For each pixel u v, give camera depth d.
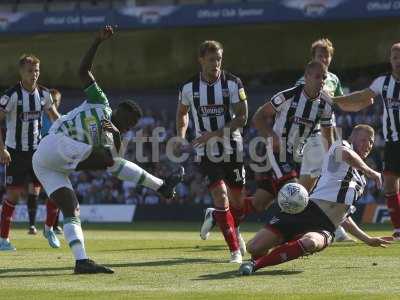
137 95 71.44
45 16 66.12
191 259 26.30
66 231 22.45
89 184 62.84
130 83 75.31
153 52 74.44
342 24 70.62
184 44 73.81
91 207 60.50
